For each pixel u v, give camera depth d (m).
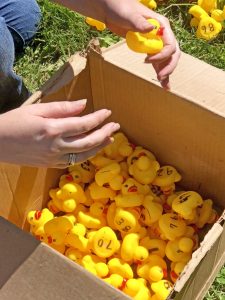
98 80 0.70
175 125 0.67
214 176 0.69
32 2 0.94
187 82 0.65
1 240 0.47
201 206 0.70
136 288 0.63
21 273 0.46
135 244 0.67
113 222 0.70
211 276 0.70
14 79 0.81
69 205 0.70
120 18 0.56
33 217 0.70
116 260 0.66
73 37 0.98
